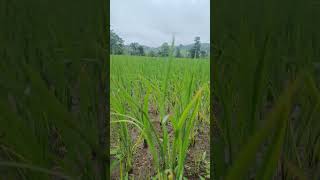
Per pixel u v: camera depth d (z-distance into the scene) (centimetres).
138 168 124
